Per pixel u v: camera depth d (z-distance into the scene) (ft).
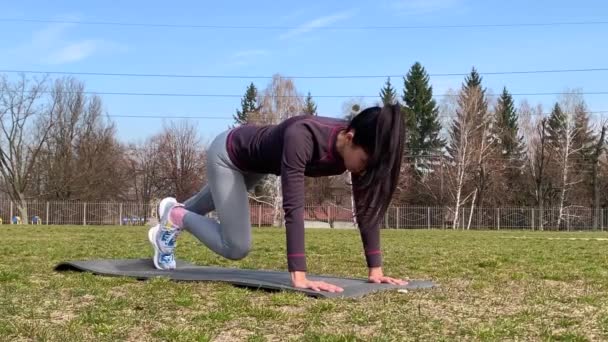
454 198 134.92
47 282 14.53
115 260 18.07
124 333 8.96
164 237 16.56
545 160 142.20
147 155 173.27
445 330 9.36
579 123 139.85
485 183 138.21
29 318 9.97
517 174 152.35
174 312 10.68
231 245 15.06
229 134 14.73
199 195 16.62
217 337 8.82
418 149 168.55
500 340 8.79
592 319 10.40
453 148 140.67
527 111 153.07
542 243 43.09
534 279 16.61
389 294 12.86
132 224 121.08
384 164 12.37
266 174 14.99
